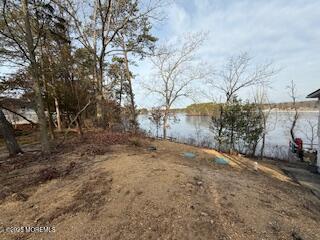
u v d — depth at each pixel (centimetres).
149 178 552
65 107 1819
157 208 422
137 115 1988
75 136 1446
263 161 1366
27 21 862
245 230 382
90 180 565
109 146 1003
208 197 494
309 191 775
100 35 1573
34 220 398
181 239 342
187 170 682
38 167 704
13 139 953
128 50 1672
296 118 1842
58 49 1478
